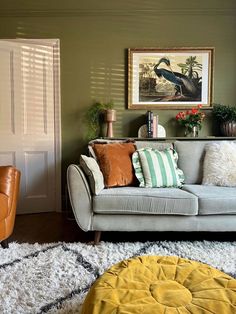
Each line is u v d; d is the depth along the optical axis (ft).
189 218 8.65
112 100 12.72
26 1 12.21
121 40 12.54
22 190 12.32
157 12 12.46
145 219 8.64
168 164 9.89
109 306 3.93
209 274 4.74
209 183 9.96
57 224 10.87
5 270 6.98
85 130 12.73
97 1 12.37
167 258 5.33
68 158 12.77
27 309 5.55
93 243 8.75
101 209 8.47
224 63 12.64
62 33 12.42
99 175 8.93
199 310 3.83
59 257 7.71
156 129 12.28
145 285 4.43
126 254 7.92
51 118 12.53
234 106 12.75
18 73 11.95
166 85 12.66
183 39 12.55
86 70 12.59
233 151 10.03
